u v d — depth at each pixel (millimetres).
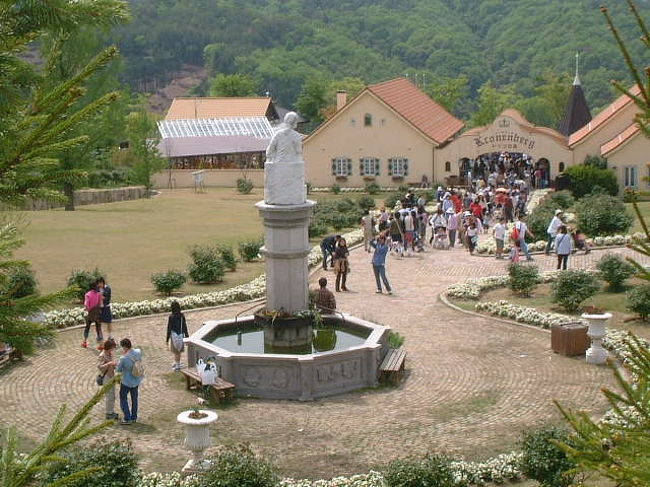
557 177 58969
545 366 21234
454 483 13844
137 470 13594
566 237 31828
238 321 22766
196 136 78562
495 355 22297
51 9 5395
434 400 18938
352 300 28906
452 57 136375
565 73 111562
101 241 40562
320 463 15555
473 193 55656
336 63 145875
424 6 160250
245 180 69438
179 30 160125
